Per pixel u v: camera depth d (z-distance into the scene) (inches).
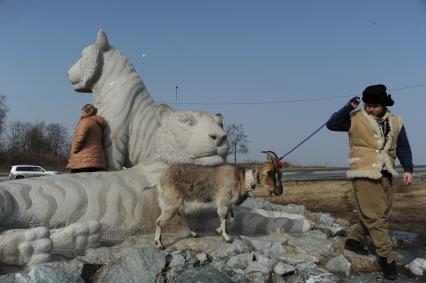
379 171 196.7
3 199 191.5
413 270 205.8
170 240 216.7
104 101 266.5
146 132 265.6
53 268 163.2
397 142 207.6
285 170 1535.4
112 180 223.5
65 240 188.5
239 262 189.8
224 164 220.4
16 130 2566.4
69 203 206.8
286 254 207.9
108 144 258.4
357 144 204.8
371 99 200.1
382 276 197.3
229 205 212.5
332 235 255.4
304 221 253.9
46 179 214.2
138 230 221.0
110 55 275.0
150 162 239.0
